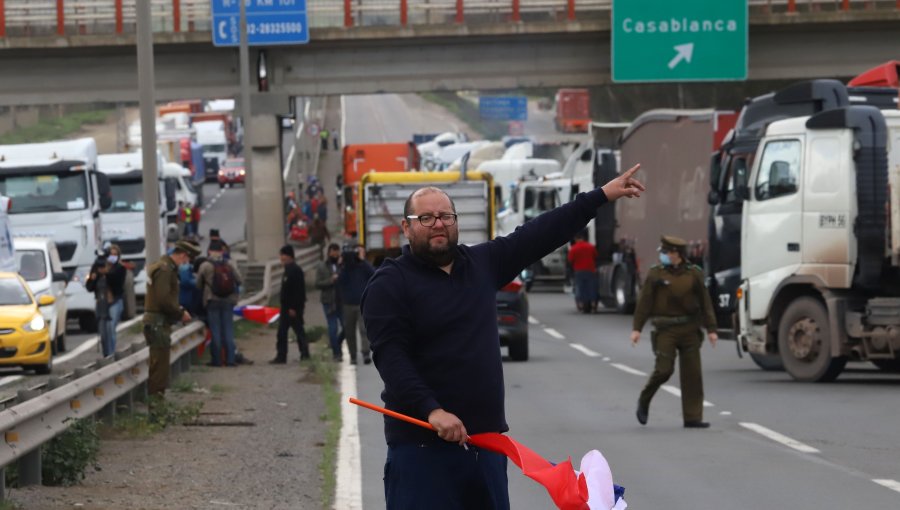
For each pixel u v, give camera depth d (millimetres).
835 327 28719
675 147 46156
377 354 8703
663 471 17484
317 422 23484
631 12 59906
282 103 65500
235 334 43500
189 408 23891
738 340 31359
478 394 8672
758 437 20578
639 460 18469
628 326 47906
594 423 22656
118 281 35594
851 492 15727
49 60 64312
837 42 62812
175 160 99625
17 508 14344
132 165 60531
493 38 63531
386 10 63531
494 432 8742
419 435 8695
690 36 59781
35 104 64562
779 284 29922
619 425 22359
